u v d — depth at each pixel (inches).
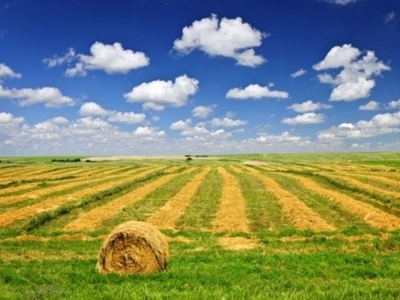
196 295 395.5
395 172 2672.2
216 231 959.0
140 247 604.4
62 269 602.5
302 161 4857.3
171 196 1572.3
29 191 1750.7
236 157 6176.2
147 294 399.2
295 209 1205.1
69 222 1106.1
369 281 530.6
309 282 526.3
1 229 979.3
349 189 1744.6
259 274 565.6
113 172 2923.2
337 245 776.3
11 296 417.4
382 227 975.0
